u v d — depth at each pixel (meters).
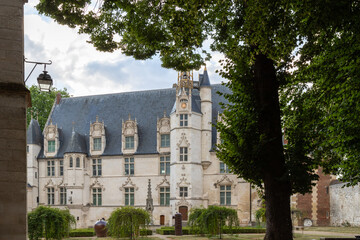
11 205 11.77
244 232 42.62
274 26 14.02
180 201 55.94
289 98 21.59
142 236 36.53
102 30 19.31
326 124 20.47
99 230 38.75
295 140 17.00
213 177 57.75
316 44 17.58
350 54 16.91
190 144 57.00
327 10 12.59
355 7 13.20
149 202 54.78
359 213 49.41
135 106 65.31
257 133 16.03
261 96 15.87
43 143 65.06
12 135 11.98
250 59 16.28
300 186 15.73
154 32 17.77
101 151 62.28
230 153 16.09
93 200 61.91
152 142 61.06
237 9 16.58
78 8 18.56
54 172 63.06
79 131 65.25
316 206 57.75
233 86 16.83
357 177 21.22
